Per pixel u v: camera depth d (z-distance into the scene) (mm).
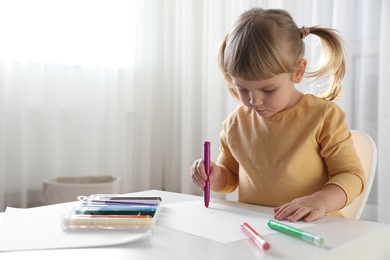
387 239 601
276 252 485
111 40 2289
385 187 1635
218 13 2273
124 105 2369
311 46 1797
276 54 779
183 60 2422
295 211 667
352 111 1757
